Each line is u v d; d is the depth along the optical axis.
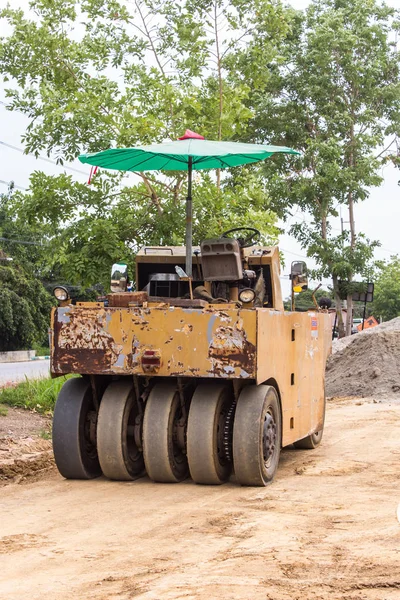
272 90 53.88
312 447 13.91
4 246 64.88
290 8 21.09
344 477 11.19
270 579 6.42
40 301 65.19
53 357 10.56
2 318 61.56
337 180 50.31
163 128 18.62
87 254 17.80
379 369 25.11
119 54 20.34
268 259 11.93
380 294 96.38
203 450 10.43
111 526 8.59
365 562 6.79
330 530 8.06
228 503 9.62
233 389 11.02
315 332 13.30
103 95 18.16
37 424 15.99
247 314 9.98
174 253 12.52
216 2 20.25
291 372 11.75
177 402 10.91
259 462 10.38
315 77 52.12
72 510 9.41
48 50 18.84
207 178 18.91
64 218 18.48
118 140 18.05
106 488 10.67
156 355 10.17
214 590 6.19
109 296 10.62
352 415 18.84
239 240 11.86
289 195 51.00
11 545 7.88
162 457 10.62
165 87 18.58
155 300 10.64
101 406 10.87
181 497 10.02
